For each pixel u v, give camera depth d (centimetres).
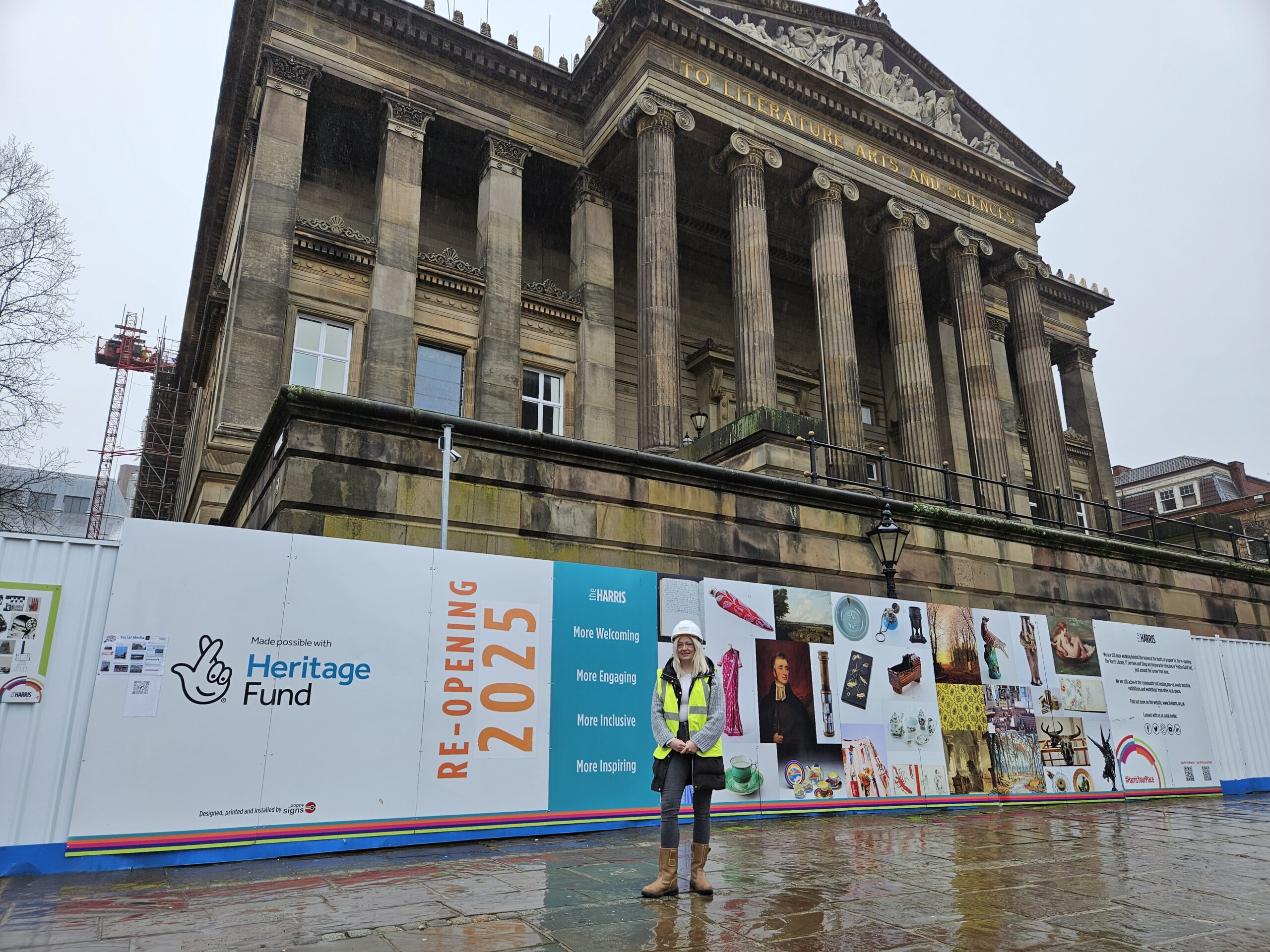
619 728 951
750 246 2478
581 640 949
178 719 727
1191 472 6631
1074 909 585
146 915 540
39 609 715
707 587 1058
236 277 2211
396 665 831
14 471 3003
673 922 529
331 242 2236
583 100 2766
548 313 2608
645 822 939
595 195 2758
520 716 889
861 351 3631
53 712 704
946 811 1155
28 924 515
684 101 2488
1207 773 1491
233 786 735
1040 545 1748
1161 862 777
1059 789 1291
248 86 2586
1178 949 491
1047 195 3294
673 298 2303
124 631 725
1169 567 1991
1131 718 1419
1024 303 3167
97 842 682
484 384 2372
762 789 1035
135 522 752
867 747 1127
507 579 916
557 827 882
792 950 472
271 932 498
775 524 1394
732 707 1037
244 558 785
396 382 2220
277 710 766
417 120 2466
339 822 771
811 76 2694
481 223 2586
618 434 2886
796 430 1706
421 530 1089
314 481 1025
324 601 810
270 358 2027
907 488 2627
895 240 2877
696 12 2481
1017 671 1308
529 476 1183
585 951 463
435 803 822
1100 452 3997
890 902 595
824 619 1140
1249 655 1678
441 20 2508
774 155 2614
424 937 489
